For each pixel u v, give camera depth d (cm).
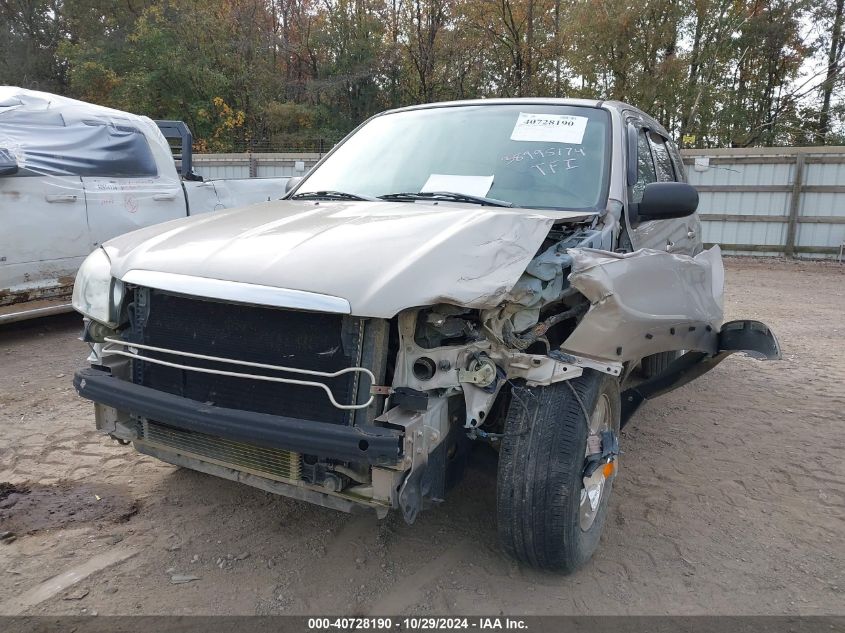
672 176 539
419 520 345
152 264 281
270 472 269
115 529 329
